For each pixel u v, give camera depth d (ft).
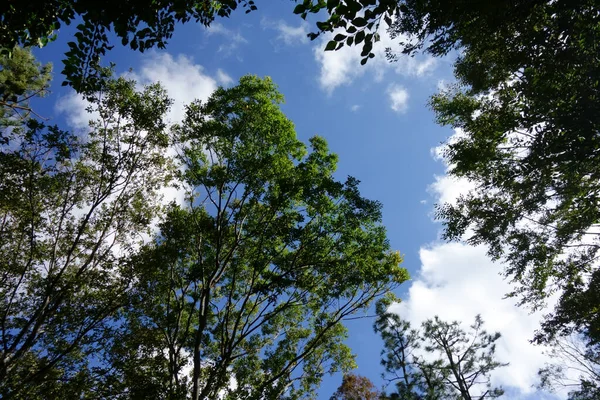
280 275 41.75
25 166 33.99
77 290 33.71
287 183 43.39
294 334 50.49
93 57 20.90
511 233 37.11
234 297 49.70
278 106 48.67
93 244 37.83
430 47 29.01
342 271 42.37
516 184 33.88
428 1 24.82
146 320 38.63
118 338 34.65
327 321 48.26
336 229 43.09
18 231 35.29
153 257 38.32
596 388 44.55
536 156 28.30
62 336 33.55
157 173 40.19
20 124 44.88
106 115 36.47
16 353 29.96
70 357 33.99
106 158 37.06
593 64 23.65
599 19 21.68
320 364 49.16
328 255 43.37
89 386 31.96
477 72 36.22
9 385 29.96
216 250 43.16
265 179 45.42
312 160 47.62
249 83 47.80
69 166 37.22
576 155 25.62
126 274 35.58
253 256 46.11
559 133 25.95
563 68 25.09
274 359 46.26
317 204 43.65
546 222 36.06
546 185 32.73
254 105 45.98
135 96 37.65
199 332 35.78
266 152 46.09
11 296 33.14
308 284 43.16
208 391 33.47
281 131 46.21
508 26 26.37
